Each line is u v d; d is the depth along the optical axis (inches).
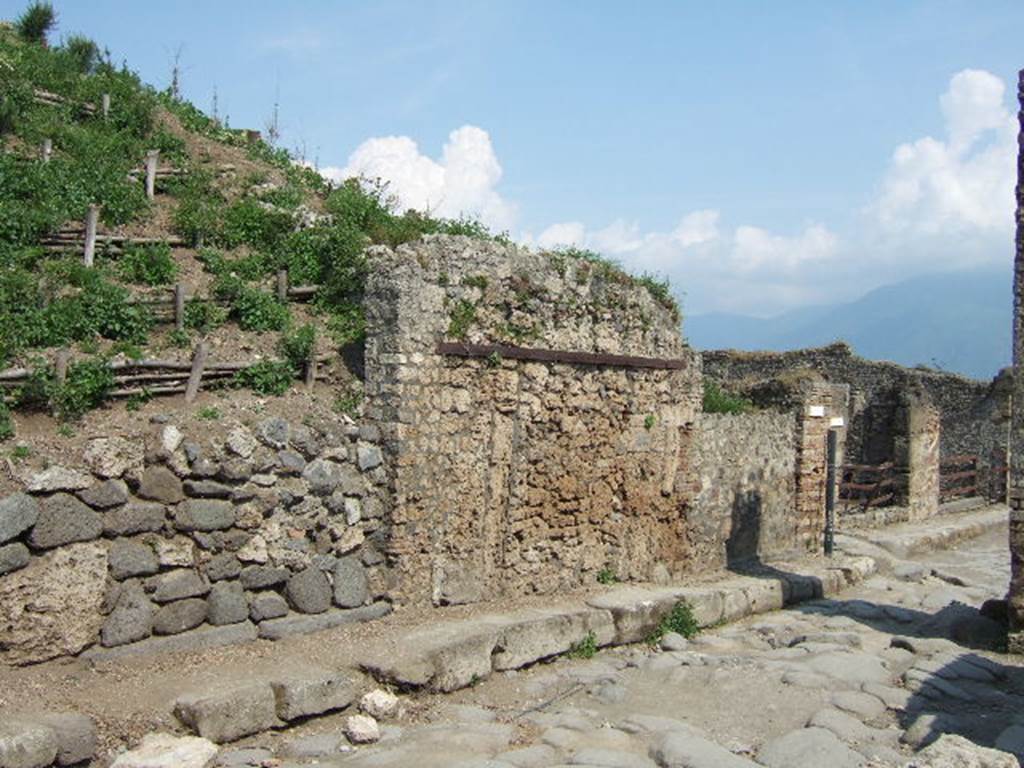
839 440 920.9
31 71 657.6
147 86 740.0
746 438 665.0
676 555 581.0
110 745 280.7
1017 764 270.4
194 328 448.8
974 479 1155.3
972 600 628.1
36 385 360.2
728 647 463.8
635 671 413.4
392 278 422.0
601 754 303.3
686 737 319.3
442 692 364.5
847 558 703.7
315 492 389.4
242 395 410.9
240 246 546.3
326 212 603.5
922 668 412.5
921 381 1175.6
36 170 531.2
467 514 445.4
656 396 561.9
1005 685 405.7
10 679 299.6
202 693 305.3
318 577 386.6
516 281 473.1
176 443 350.6
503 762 290.5
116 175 561.0
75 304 419.5
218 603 354.3
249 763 286.7
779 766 306.5
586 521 513.7
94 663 318.7
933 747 274.5
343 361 446.0
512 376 466.0
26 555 309.3
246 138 732.0
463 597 440.1
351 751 302.2
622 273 541.3
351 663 352.2
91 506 325.7
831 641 467.2
